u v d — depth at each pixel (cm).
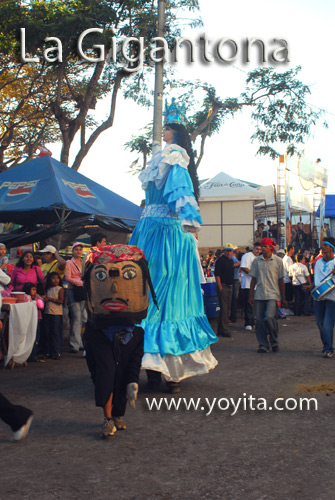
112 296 514
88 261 530
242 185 2544
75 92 2533
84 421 585
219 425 567
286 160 2233
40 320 1023
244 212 2570
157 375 727
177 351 679
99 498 386
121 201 1365
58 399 684
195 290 727
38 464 454
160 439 521
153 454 479
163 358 676
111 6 2014
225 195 2531
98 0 1938
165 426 565
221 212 2589
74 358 1007
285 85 2752
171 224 711
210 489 401
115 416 549
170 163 676
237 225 2573
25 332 900
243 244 2559
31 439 522
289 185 2259
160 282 692
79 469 442
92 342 527
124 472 436
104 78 2475
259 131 2812
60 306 1007
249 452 483
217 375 820
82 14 1900
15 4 1975
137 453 481
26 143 3066
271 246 1048
